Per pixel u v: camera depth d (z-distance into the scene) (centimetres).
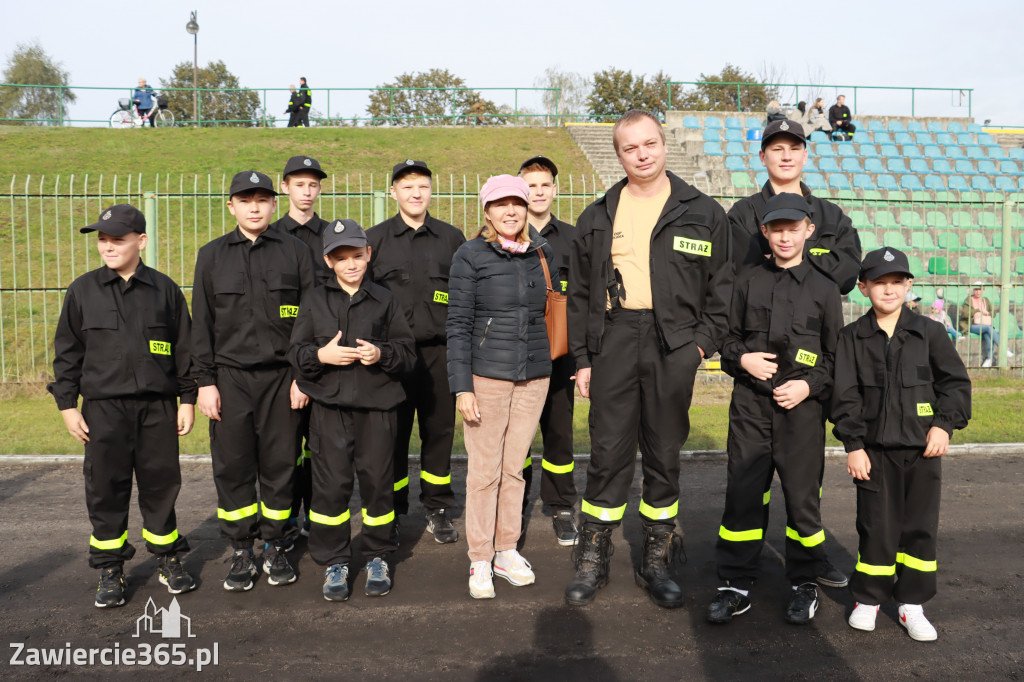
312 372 398
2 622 371
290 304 424
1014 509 541
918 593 353
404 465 496
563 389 491
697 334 394
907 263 347
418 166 474
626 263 402
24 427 794
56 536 491
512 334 410
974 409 874
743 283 396
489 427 411
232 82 5994
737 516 379
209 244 419
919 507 353
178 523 523
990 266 1588
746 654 340
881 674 321
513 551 427
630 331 400
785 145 421
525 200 407
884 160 2197
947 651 342
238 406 411
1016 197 1700
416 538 499
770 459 384
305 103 2469
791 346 372
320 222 526
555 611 386
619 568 445
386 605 394
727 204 1550
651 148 387
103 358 383
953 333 1211
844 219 416
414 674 323
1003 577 423
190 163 1983
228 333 411
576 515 543
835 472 645
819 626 368
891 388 354
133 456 395
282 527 423
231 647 348
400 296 480
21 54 4553
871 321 365
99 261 1396
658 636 358
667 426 399
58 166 1897
